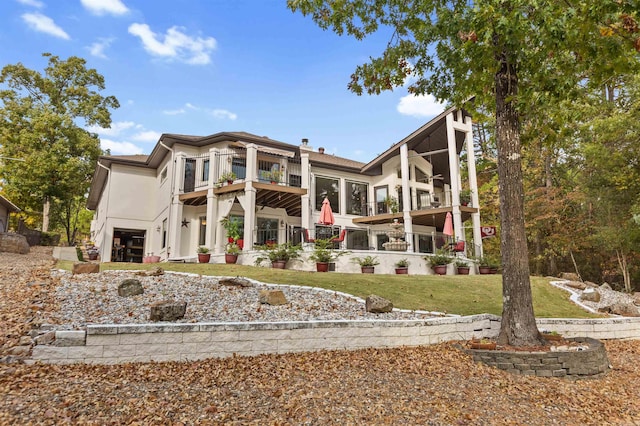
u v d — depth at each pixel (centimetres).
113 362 536
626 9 581
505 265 763
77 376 475
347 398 474
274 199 2042
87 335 532
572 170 2580
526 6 635
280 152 1967
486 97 966
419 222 2369
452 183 2070
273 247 1633
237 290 958
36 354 503
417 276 1459
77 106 3025
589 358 644
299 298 941
